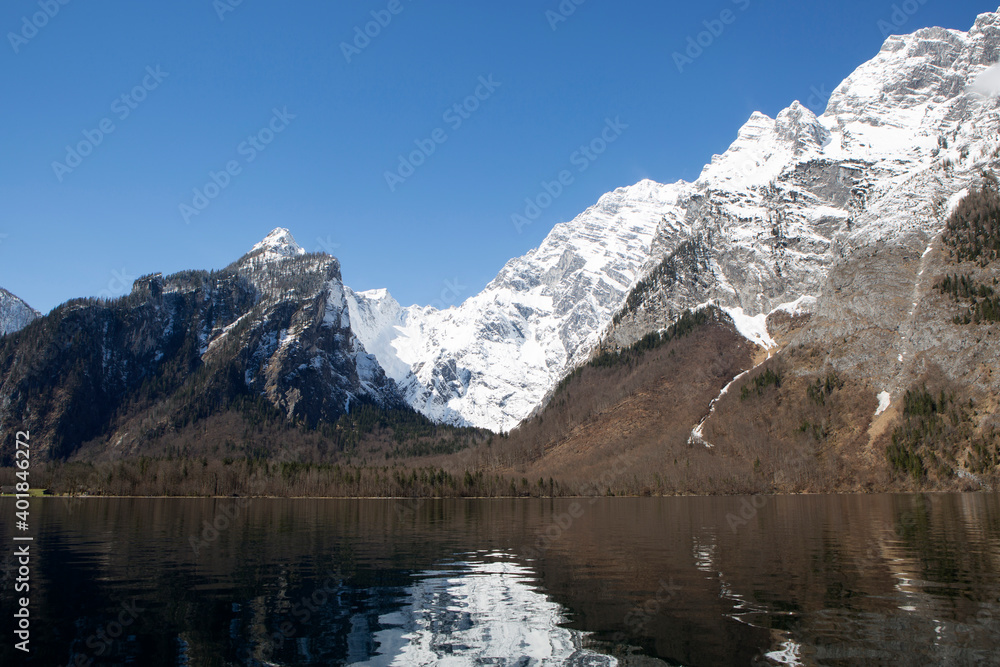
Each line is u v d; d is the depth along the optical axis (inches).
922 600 1834.4
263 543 3400.6
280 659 1432.1
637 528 4040.4
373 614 1806.1
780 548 2923.2
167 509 6412.4
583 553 2908.5
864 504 5836.6
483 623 1695.4
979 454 7706.7
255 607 1886.1
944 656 1374.3
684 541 3282.5
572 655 1438.2
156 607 1878.7
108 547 3211.1
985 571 2255.2
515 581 2249.0
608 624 1659.7
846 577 2180.1
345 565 2647.6
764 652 1418.6
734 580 2162.9
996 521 3993.6
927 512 4785.9
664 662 1375.5
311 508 6722.4
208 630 1648.6
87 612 1818.4
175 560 2775.6
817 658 1371.8
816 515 4741.6
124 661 1413.6
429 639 1568.7
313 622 1723.7
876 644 1453.0
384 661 1417.3
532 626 1658.5
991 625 1582.2
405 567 2586.1
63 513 5684.1
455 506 7012.8
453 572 2453.2
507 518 5118.1
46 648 1496.1
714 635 1540.4
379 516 5477.4
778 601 1851.6
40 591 2090.3
